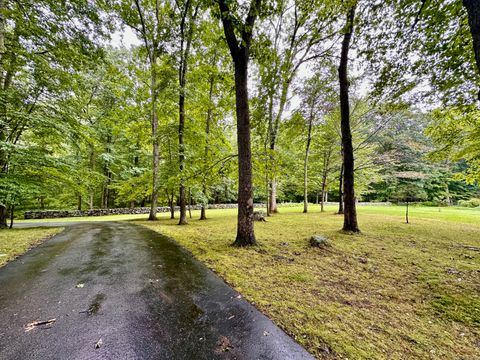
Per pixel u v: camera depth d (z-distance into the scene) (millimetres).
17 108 8711
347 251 5148
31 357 1734
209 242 6199
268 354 1794
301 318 2367
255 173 10211
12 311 2469
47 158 9062
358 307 2652
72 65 8766
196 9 9711
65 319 2311
